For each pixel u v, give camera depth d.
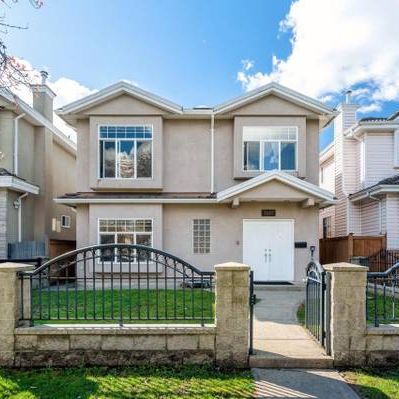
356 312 5.46
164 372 5.21
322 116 14.55
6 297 5.50
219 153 14.73
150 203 13.85
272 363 5.43
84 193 14.46
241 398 4.44
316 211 14.01
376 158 16.58
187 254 14.03
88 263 13.53
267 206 14.06
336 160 19.20
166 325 5.59
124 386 4.74
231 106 14.30
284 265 13.97
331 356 5.48
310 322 6.89
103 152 14.33
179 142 14.73
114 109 14.29
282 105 14.44
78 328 5.46
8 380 4.94
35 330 5.44
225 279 5.49
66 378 5.00
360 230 17.62
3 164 14.48
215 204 14.10
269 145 14.44
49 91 17.12
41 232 16.38
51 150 17.41
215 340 5.46
